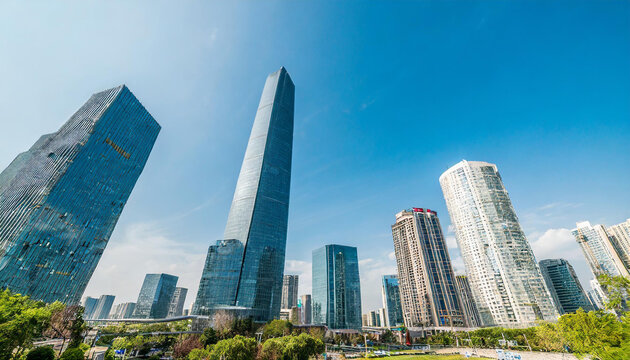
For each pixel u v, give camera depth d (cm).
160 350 12012
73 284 14775
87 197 16000
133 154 19288
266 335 14562
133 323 17862
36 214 13538
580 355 5528
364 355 12512
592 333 4834
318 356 11450
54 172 14950
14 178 15700
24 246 12912
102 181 16962
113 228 17575
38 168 15575
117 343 9912
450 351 13700
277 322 15625
